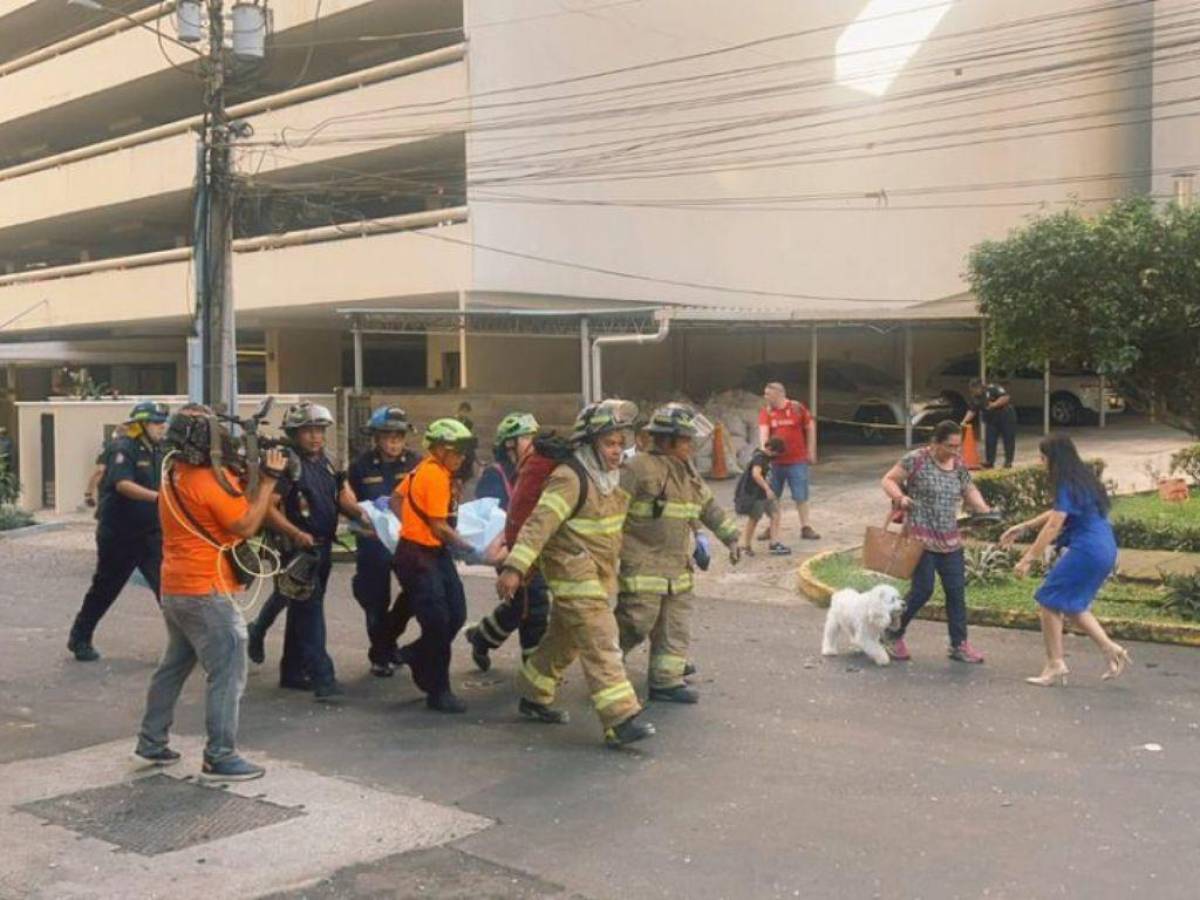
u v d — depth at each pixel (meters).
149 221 32.75
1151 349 10.24
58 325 31.33
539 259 22.48
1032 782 6.17
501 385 25.50
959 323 23.91
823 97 26.38
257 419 6.40
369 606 8.46
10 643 10.08
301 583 7.57
